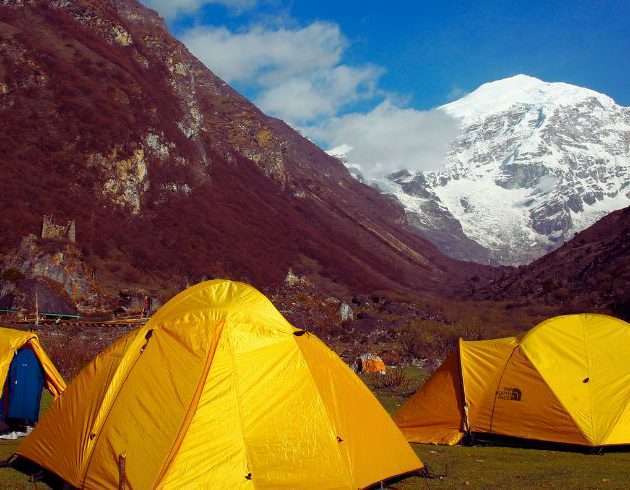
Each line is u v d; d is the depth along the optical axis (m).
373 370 31.58
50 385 15.74
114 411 10.38
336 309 69.75
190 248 86.31
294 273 102.12
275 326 10.91
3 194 69.25
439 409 15.86
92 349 28.45
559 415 14.63
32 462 11.78
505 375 15.39
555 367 15.15
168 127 104.62
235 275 87.12
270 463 9.82
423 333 47.00
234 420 9.90
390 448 11.40
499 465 13.06
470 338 50.69
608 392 14.78
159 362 10.55
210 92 170.00
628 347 15.45
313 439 10.20
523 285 109.94
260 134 158.88
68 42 101.62
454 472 12.38
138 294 60.00
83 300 54.16
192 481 9.41
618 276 84.12
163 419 9.93
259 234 109.38
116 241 76.75
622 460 13.61
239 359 10.34
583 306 76.94
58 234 65.94
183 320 10.80
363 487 10.44
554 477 12.09
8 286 48.62
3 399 15.09
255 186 134.88
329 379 11.06
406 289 130.00
